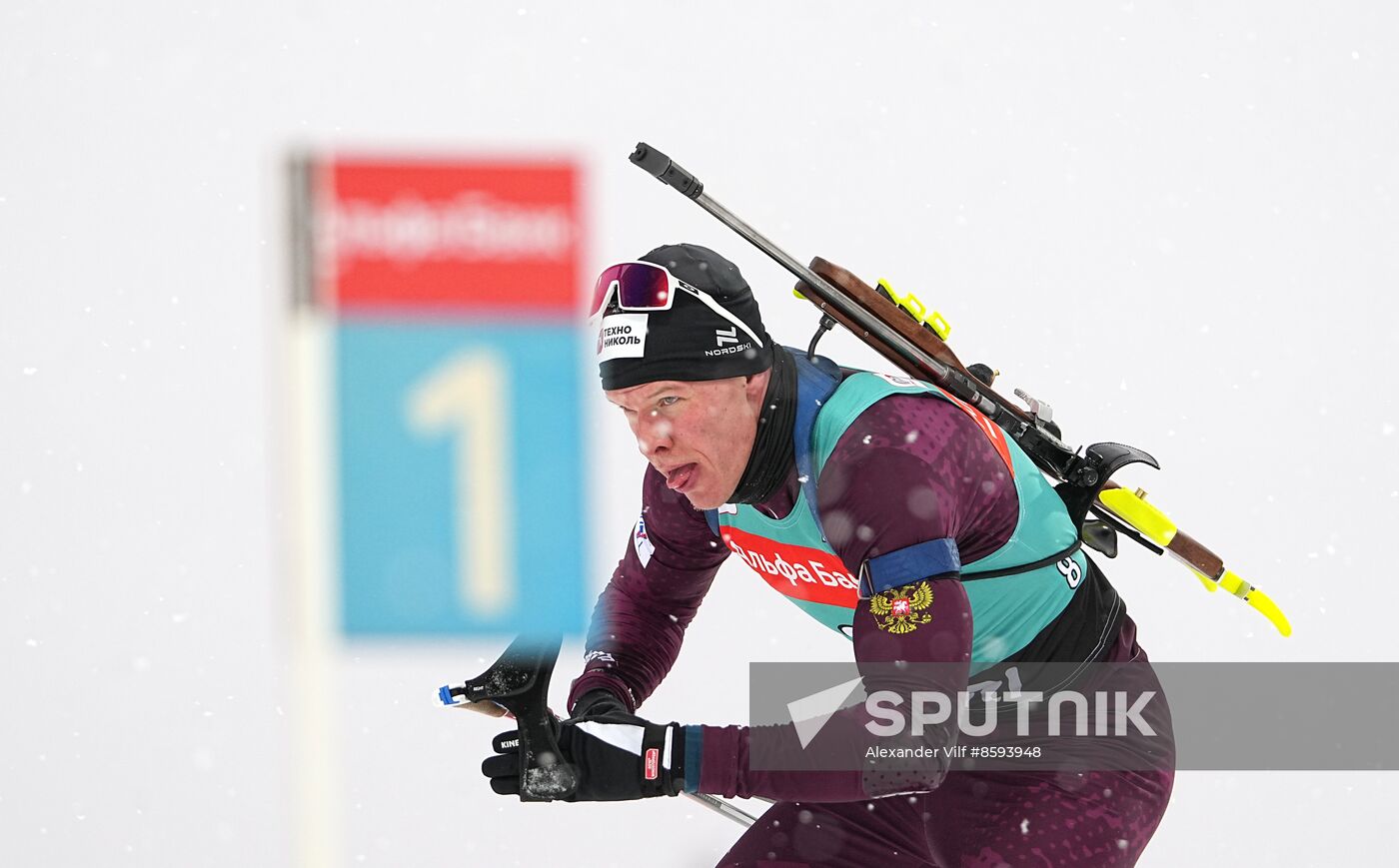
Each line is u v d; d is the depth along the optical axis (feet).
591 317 25.30
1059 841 26.99
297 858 14.20
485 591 14.38
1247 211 103.30
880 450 24.20
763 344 25.07
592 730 24.00
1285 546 69.97
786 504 26.00
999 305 93.20
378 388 13.61
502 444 14.20
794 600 29.09
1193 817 49.11
